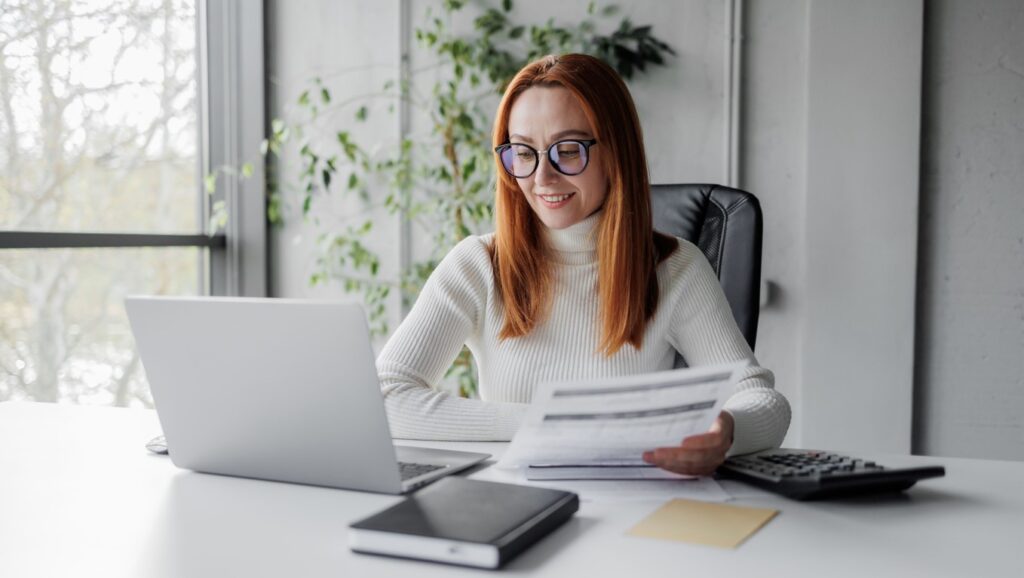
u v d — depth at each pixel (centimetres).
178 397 112
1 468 119
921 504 101
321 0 325
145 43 292
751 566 80
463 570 80
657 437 106
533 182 149
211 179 309
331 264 328
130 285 287
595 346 153
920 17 268
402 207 316
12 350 245
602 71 151
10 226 244
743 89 287
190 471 118
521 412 134
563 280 156
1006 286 269
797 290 284
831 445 279
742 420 119
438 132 312
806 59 279
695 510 97
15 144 245
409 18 316
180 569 81
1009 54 266
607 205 151
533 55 298
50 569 82
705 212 180
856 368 277
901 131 270
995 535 89
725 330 152
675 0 290
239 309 103
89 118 270
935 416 277
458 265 161
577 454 110
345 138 311
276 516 97
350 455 105
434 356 152
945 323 275
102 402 276
